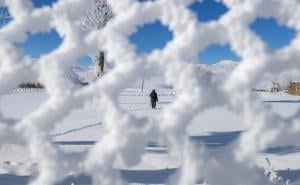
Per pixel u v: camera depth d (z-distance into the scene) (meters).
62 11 1.48
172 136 1.34
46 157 1.42
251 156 1.30
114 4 1.43
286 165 5.96
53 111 1.43
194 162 1.33
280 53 1.30
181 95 1.35
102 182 1.38
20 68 1.48
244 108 1.31
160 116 1.36
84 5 1.48
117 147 1.37
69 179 3.38
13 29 1.50
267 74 1.32
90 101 1.42
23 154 5.40
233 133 12.76
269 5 1.32
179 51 1.36
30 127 1.44
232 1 1.34
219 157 1.33
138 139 1.36
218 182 1.34
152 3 1.39
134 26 1.41
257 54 1.31
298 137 1.28
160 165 5.35
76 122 14.67
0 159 5.02
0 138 1.46
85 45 1.45
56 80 1.45
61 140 10.32
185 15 1.36
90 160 1.38
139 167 5.11
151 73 1.39
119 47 1.41
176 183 1.34
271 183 1.35
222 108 1.35
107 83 1.40
